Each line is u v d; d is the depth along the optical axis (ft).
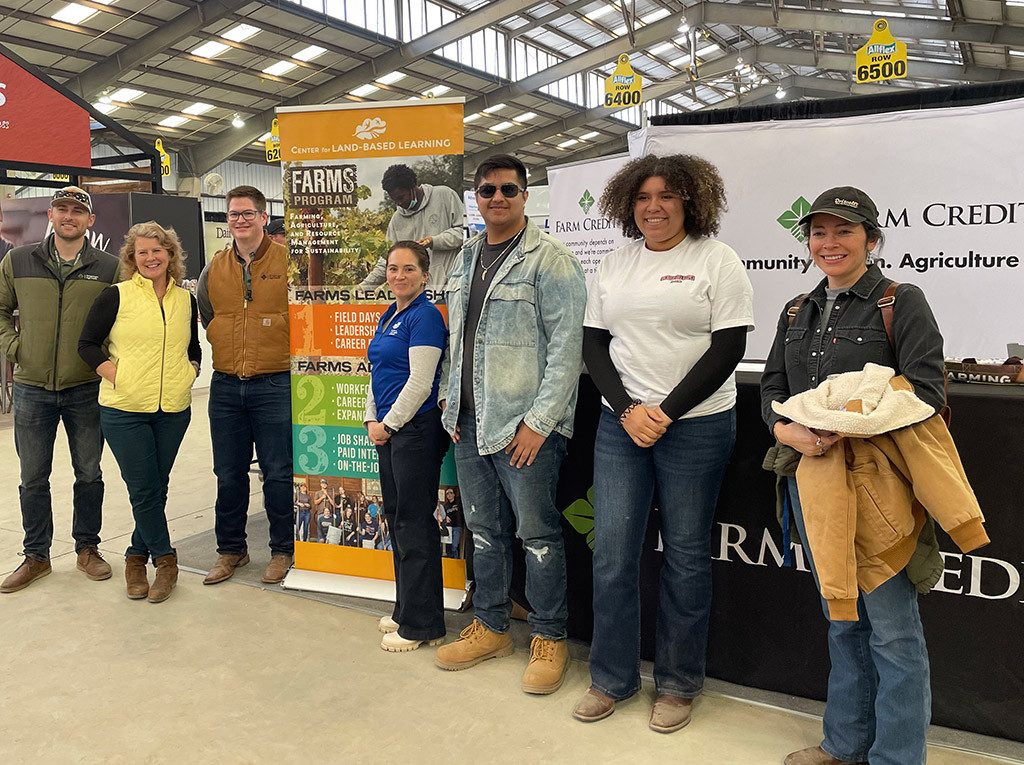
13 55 19.26
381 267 8.77
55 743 6.22
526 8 38.34
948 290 8.41
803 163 8.84
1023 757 5.87
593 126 64.80
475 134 59.31
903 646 4.98
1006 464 5.95
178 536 11.69
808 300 5.32
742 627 7.04
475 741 6.18
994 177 8.08
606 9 45.57
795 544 6.75
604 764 5.85
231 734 6.32
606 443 6.31
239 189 9.27
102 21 32.40
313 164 8.84
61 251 9.31
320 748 6.11
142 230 8.82
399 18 40.57
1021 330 8.14
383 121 8.55
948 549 6.16
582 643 7.98
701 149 9.25
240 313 9.54
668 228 5.94
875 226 5.02
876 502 4.75
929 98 8.80
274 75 41.45
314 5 36.17
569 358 6.49
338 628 8.38
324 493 9.37
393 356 7.52
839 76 61.31
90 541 10.08
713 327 5.83
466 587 9.03
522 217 6.96
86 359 8.74
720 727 6.36
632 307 5.99
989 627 6.09
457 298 7.13
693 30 45.06
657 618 7.14
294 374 9.29
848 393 4.77
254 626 8.43
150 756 6.04
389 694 6.95
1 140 19.08
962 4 33.94
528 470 6.66
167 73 38.78
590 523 7.79
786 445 5.23
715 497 6.19
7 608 8.91
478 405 6.84
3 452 17.93
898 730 5.03
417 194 8.52
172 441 9.25
